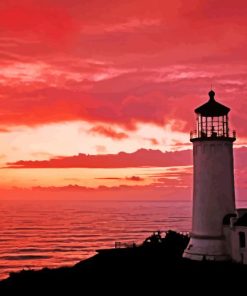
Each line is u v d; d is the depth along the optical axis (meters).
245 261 40.12
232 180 44.03
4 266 107.50
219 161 43.38
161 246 54.44
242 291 33.59
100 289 38.12
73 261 116.56
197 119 45.19
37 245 152.88
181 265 42.03
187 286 35.91
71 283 41.38
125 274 41.56
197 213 43.81
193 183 44.81
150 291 35.66
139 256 49.00
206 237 42.91
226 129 44.09
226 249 42.41
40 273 46.75
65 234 189.75
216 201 43.06
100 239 168.12
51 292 39.19
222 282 35.97
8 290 40.88
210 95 45.81
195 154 44.53
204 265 40.81
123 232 196.25
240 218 41.62
